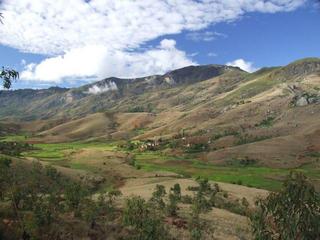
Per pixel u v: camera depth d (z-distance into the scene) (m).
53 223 57.88
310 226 22.81
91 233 61.06
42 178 83.25
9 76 31.67
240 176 191.62
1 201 58.56
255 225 25.06
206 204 94.19
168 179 162.38
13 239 49.06
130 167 190.62
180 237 68.38
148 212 64.06
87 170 173.50
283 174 198.38
